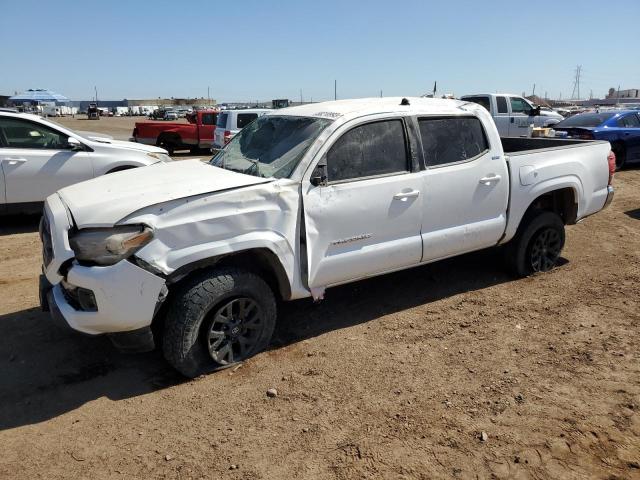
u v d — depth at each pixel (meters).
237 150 4.74
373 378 3.78
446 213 4.73
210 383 3.73
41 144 8.12
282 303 5.10
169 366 3.97
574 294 5.28
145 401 3.53
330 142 4.09
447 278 5.73
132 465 2.93
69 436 3.18
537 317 4.76
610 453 2.97
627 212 9.02
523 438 3.11
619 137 13.38
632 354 4.07
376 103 4.64
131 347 3.53
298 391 3.62
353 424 3.26
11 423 3.31
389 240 4.44
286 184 3.88
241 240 3.68
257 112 18.08
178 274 3.54
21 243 7.38
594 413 3.33
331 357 4.07
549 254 5.88
